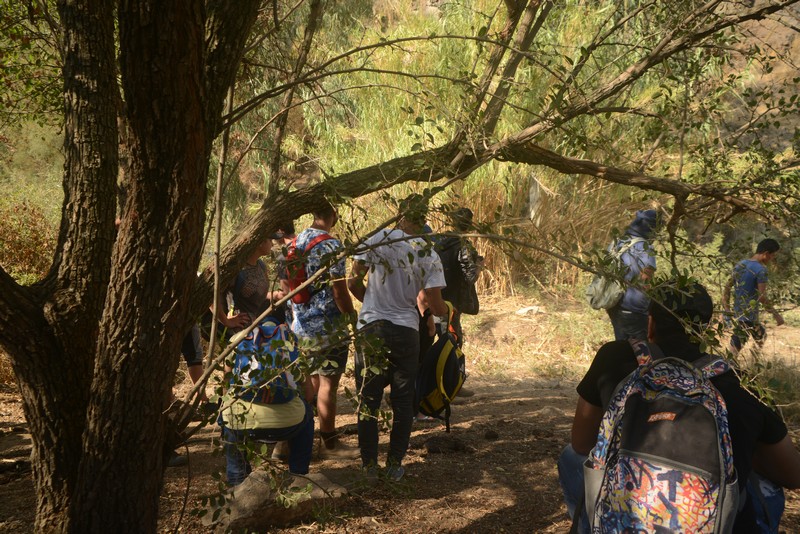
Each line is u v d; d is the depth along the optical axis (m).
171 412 3.02
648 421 2.39
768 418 2.51
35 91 5.05
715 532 2.24
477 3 11.77
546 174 12.30
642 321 6.12
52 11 5.03
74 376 2.90
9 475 4.85
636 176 3.31
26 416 2.90
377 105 12.35
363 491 4.47
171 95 2.44
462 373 5.27
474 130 3.25
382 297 4.64
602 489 2.39
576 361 9.93
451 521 4.24
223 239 10.61
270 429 3.95
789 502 4.64
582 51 3.38
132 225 2.61
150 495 2.81
